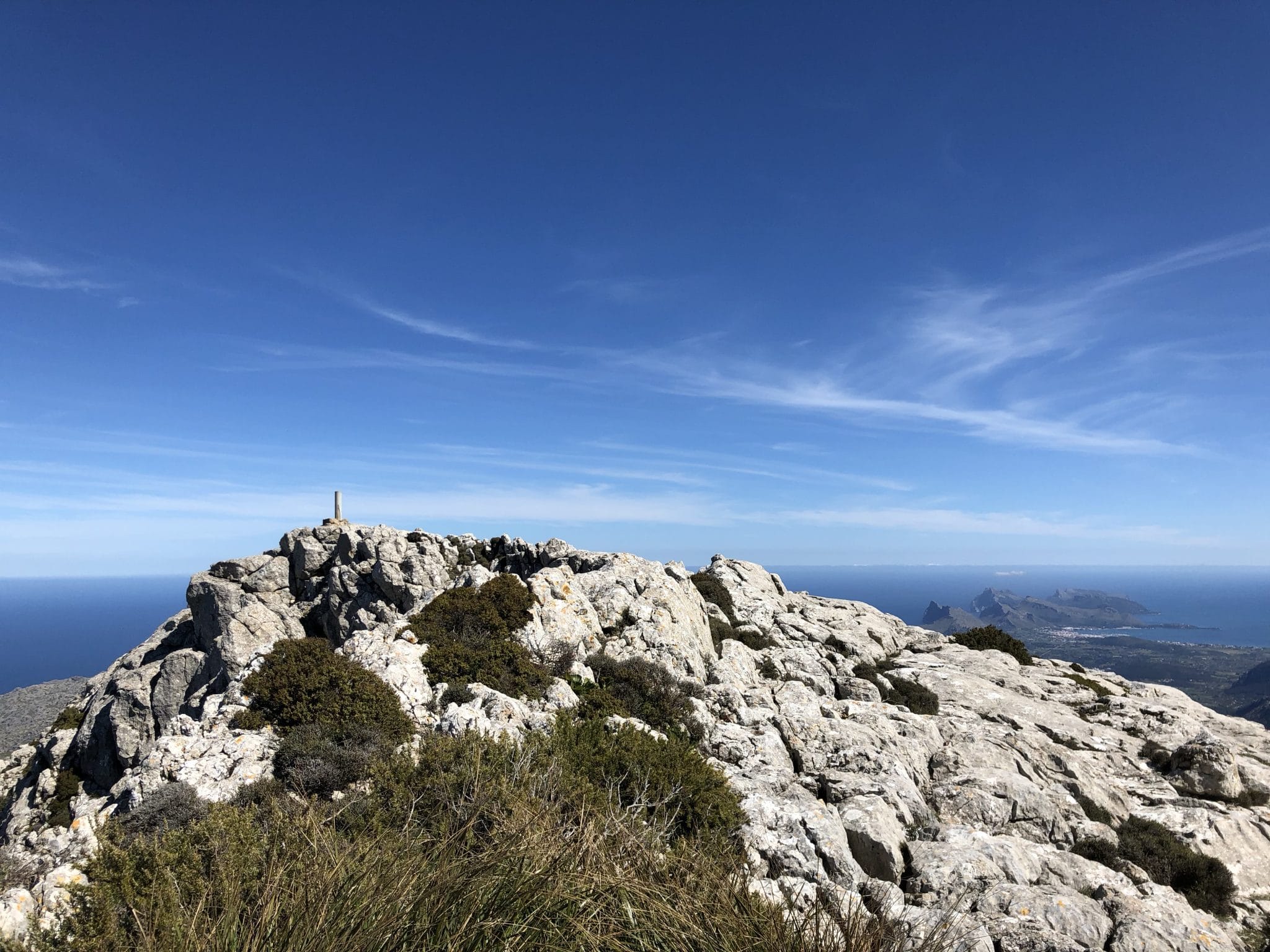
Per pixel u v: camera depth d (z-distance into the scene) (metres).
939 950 7.06
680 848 8.30
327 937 5.26
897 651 46.78
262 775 13.24
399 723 15.95
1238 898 18.95
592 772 12.87
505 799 8.68
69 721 44.62
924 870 15.26
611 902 6.30
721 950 6.10
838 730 22.55
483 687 18.91
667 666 26.31
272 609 44.78
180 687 41.12
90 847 10.85
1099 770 26.64
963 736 26.47
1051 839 20.03
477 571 29.12
